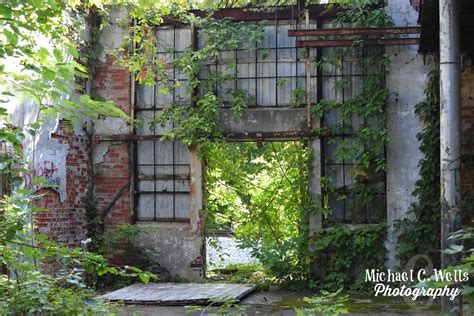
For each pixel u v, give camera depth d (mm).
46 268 7836
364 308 9867
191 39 12914
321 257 12219
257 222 13672
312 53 12531
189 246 12789
